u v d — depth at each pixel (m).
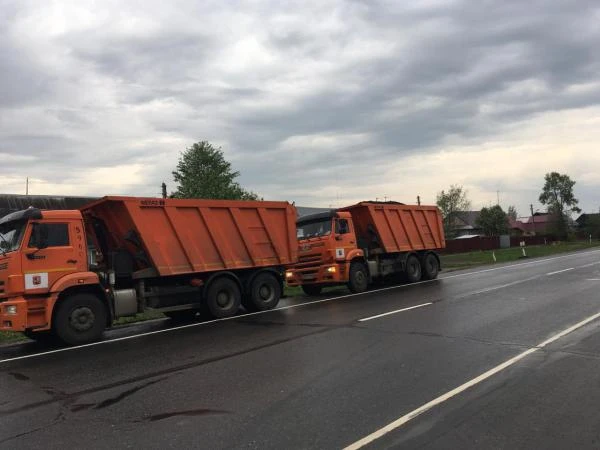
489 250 55.03
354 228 18.97
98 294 10.80
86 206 12.11
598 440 4.46
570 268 22.41
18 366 8.35
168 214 12.36
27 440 4.92
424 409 5.29
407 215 20.36
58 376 7.44
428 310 11.89
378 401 5.59
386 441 4.54
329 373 6.79
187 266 12.56
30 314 9.89
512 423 4.87
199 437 4.80
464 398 5.59
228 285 13.13
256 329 10.60
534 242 71.75
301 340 9.07
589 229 85.12
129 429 5.09
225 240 13.33
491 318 10.45
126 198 11.72
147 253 11.97
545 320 10.01
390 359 7.38
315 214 17.75
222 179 45.94
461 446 4.39
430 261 21.14
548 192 85.12
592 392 5.70
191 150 47.97
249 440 4.68
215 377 6.87
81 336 10.30
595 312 10.66
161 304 12.23
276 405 5.60
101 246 12.34
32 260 9.95
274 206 14.45
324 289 20.47
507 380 6.20
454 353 7.59
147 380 6.91
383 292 16.80
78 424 5.31
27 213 10.05
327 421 5.06
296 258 14.80
